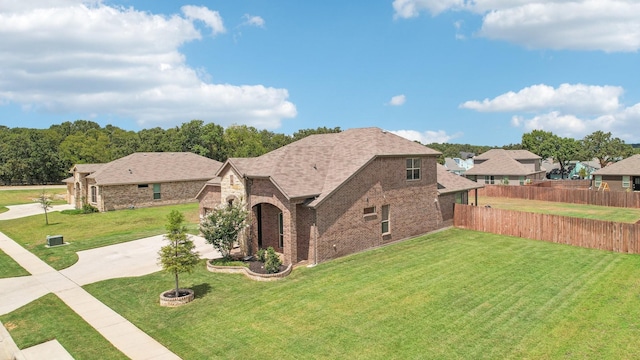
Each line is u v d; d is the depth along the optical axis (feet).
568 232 77.30
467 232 90.27
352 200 71.61
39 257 77.66
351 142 83.92
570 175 291.38
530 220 82.64
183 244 52.65
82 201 142.10
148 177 139.03
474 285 54.65
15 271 68.23
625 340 38.58
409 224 84.28
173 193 144.97
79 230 103.81
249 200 72.28
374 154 75.15
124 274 64.49
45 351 39.73
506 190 163.32
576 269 61.26
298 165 72.49
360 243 73.46
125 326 44.93
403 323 43.32
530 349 37.35
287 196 63.62
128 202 135.13
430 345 38.45
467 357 36.11
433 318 44.39
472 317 44.52
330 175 72.95
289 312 46.88
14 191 207.82
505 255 69.82
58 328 44.83
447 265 64.13
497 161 209.05
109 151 291.17
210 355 37.88
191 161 158.10
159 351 38.99
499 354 36.55
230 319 45.65
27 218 126.82
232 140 292.61
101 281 61.00
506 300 49.19
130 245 84.94
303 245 68.03
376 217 76.54
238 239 74.13
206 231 66.13
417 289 53.36
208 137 263.49
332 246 68.33
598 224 73.51
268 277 58.23
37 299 54.54
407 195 83.51
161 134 282.77
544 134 280.72
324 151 80.89
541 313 45.16
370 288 53.98
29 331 44.47
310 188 67.72
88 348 39.93
